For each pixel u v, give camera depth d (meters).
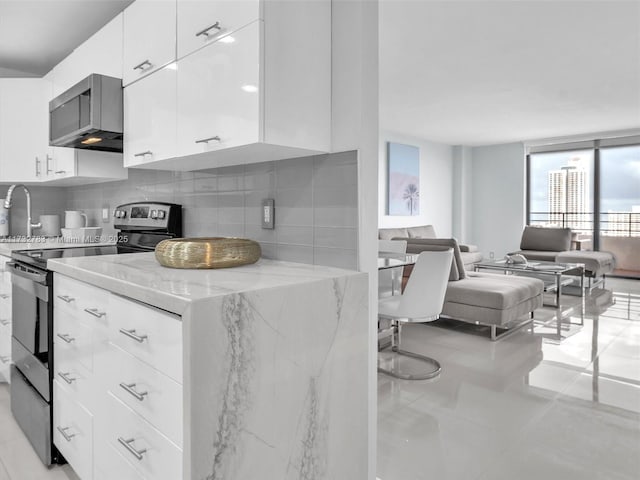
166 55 1.83
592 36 3.35
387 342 3.68
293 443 1.34
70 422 1.77
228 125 1.52
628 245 7.62
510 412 2.38
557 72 4.19
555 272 4.86
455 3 2.82
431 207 8.27
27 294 2.14
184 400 1.09
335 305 1.46
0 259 2.64
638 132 6.97
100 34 2.33
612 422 2.26
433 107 5.54
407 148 7.56
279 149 1.58
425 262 2.74
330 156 1.66
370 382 1.65
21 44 2.86
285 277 1.44
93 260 1.93
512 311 3.85
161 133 1.88
